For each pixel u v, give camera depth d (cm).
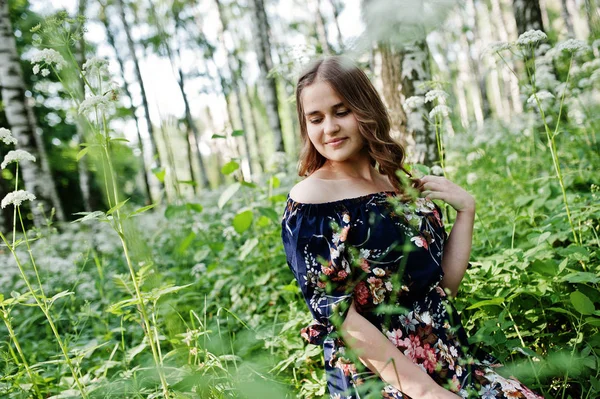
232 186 391
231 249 458
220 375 201
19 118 703
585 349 177
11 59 698
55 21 160
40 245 427
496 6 1318
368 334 141
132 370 199
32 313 358
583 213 244
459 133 786
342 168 163
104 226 672
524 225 329
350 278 147
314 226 150
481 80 1620
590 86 503
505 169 525
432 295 158
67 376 247
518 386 151
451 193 175
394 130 361
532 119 507
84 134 160
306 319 241
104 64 165
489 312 213
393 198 149
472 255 264
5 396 210
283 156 563
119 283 197
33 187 709
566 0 1370
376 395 133
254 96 1983
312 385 204
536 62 447
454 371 149
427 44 351
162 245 542
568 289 214
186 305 304
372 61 365
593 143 434
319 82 155
